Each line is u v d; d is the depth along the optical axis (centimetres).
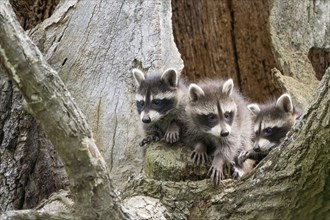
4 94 978
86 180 622
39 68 585
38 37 995
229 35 1172
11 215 643
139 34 982
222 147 837
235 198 745
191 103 881
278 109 956
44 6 1066
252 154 902
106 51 984
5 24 574
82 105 962
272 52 1152
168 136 843
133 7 998
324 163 681
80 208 639
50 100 591
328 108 665
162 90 908
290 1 1164
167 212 755
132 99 956
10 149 974
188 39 1165
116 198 645
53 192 934
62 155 612
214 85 919
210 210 753
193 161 785
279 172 714
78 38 993
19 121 975
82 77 976
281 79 1093
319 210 727
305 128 688
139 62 967
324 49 1164
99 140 943
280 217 730
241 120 904
